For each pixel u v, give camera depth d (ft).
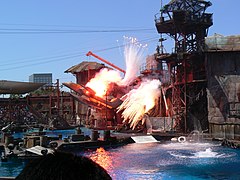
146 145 159.43
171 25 190.39
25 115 270.26
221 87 171.42
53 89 296.92
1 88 255.09
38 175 4.12
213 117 171.32
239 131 161.68
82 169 4.27
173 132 183.62
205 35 193.47
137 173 96.68
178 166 105.91
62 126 244.42
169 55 185.06
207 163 109.81
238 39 172.55
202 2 183.73
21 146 139.85
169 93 205.05
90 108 255.70
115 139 163.94
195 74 186.09
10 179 54.65
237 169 100.22
